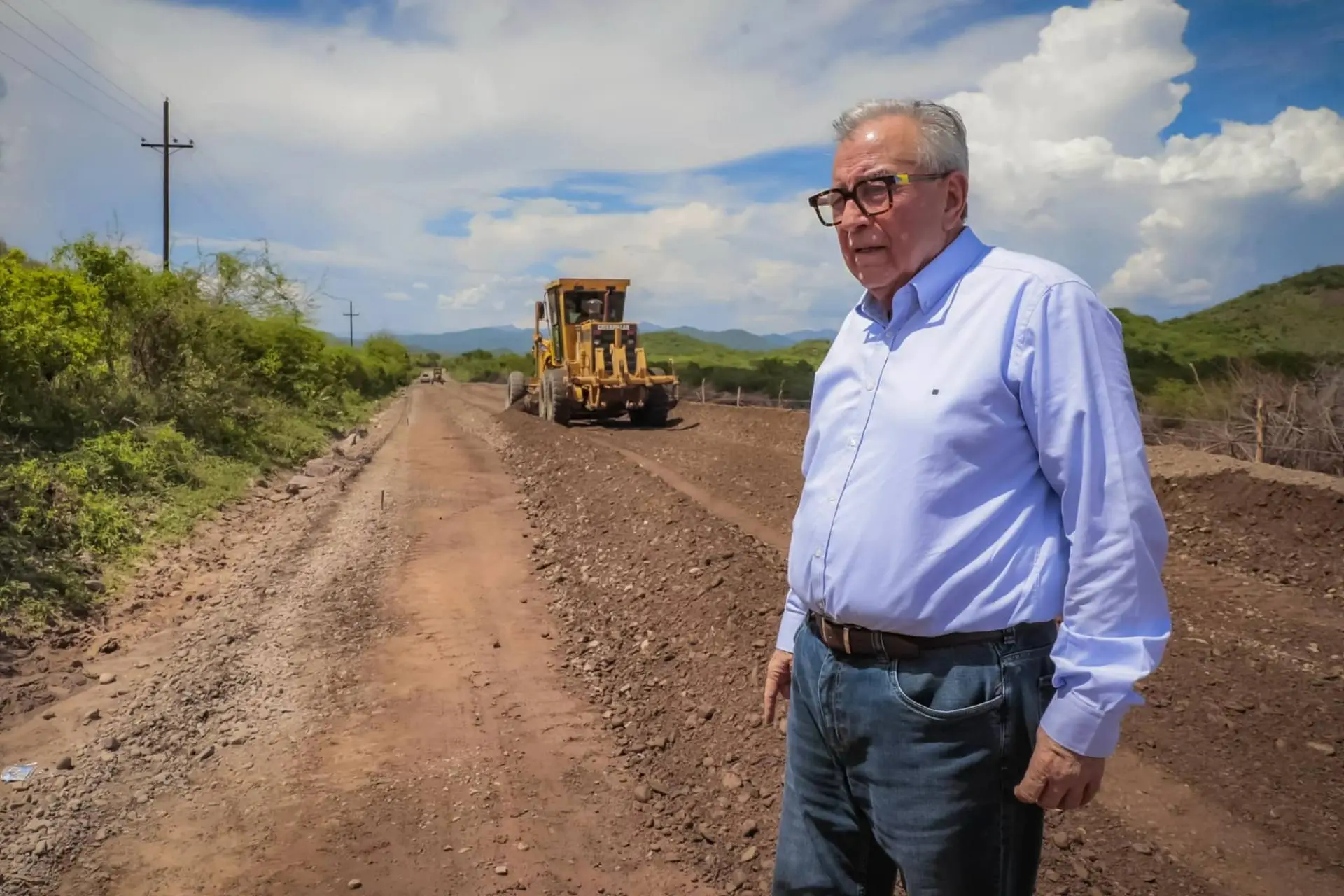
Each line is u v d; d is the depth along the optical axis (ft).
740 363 172.24
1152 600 5.56
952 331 6.13
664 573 22.98
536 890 11.10
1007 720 5.94
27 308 31.91
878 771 6.36
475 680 18.07
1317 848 11.89
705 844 12.10
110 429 35.45
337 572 26.03
